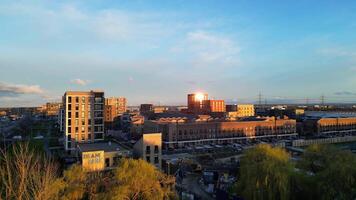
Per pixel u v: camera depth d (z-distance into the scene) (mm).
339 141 149375
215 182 68250
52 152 99250
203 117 170250
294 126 160125
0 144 79625
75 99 101562
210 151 118062
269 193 45438
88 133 103125
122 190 34562
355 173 43062
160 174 42312
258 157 52938
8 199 27625
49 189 29281
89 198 35094
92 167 65188
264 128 151625
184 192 57906
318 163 52469
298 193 47125
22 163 29812
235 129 143625
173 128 129750
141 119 170625
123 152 70312
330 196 41656
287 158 52812
